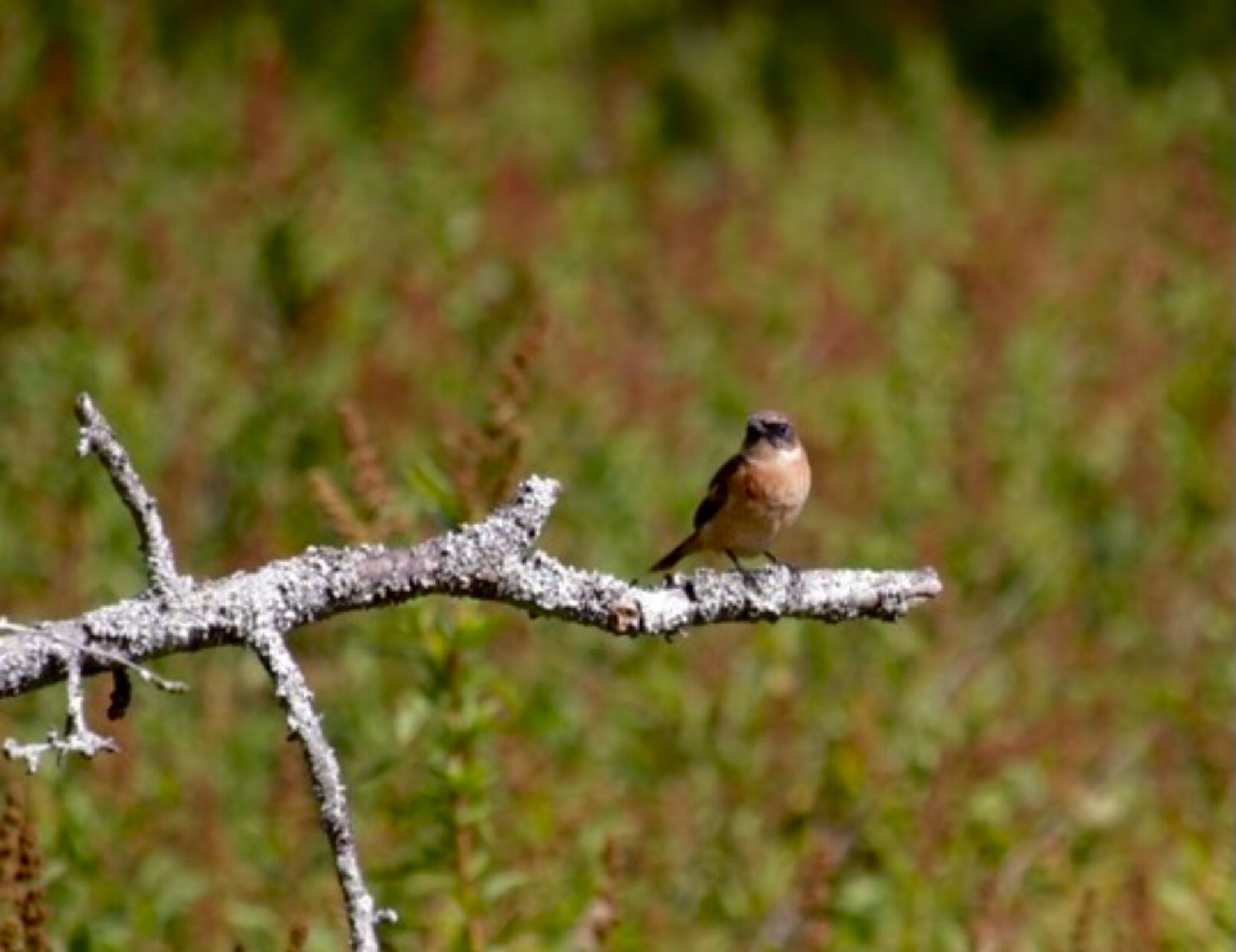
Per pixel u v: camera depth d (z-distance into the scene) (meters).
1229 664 14.16
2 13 19.84
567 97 25.03
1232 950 10.73
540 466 14.32
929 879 10.74
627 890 10.46
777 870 11.10
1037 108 28.80
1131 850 12.15
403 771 10.83
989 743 11.98
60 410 14.50
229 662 12.62
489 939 9.46
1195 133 23.97
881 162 24.31
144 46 21.06
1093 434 17.23
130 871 10.59
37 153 16.77
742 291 19.47
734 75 26.73
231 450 14.64
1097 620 15.12
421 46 21.36
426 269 17.78
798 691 12.72
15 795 9.32
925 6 29.67
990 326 18.22
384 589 6.86
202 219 18.17
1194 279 20.52
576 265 19.06
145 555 6.68
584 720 12.18
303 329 15.65
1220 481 16.61
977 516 15.33
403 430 14.83
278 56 20.02
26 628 6.52
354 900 6.32
